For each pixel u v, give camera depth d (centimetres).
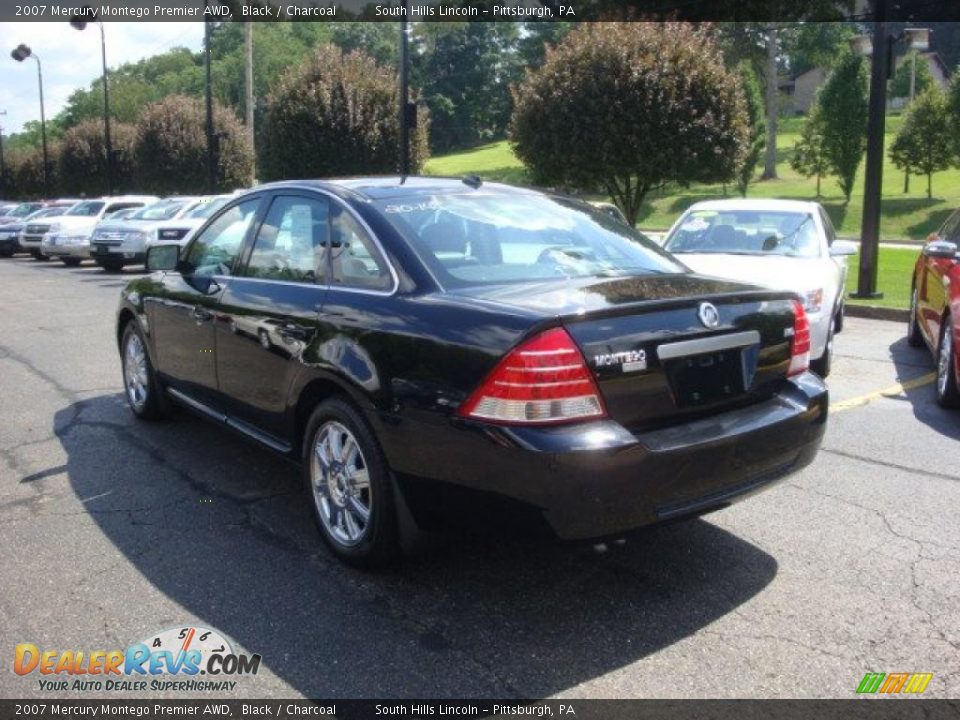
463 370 323
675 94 1448
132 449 562
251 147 3366
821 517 447
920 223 3916
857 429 612
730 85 1479
